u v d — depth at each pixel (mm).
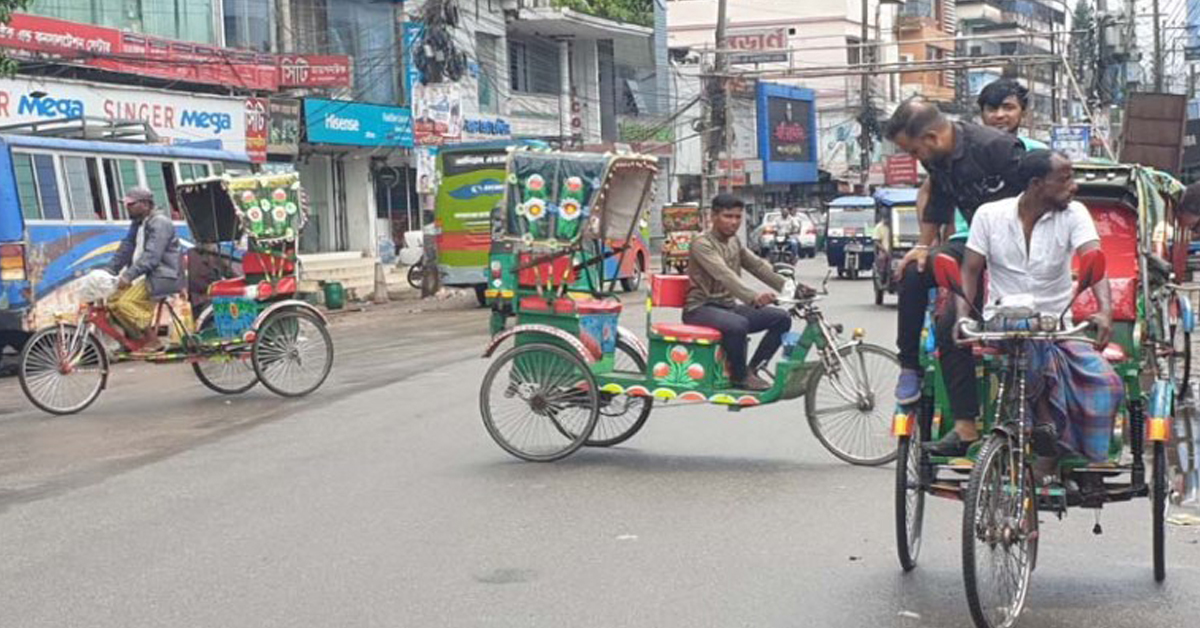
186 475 8914
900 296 6051
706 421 10828
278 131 27859
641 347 9656
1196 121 36500
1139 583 6059
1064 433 5617
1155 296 6668
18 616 5781
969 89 62188
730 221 9133
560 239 9227
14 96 21219
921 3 69500
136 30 25547
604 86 43781
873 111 56469
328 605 5828
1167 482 5965
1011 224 5652
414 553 6691
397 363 15531
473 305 26234
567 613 5645
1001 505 5277
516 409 9305
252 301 12812
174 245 12875
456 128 33188
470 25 35281
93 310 12516
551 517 7449
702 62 44000
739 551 6637
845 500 7777
